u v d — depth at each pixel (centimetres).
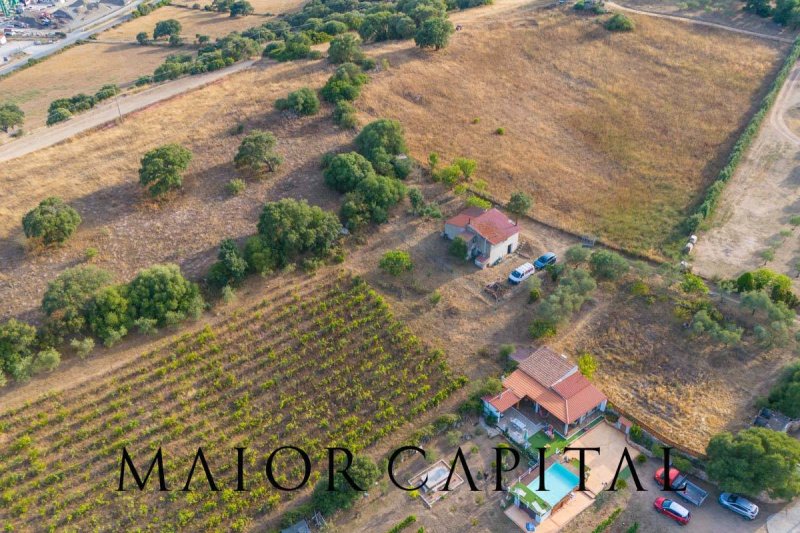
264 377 6425
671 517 5166
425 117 10625
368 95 10856
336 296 7369
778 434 5231
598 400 5978
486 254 7831
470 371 6519
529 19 13962
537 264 7775
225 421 6003
